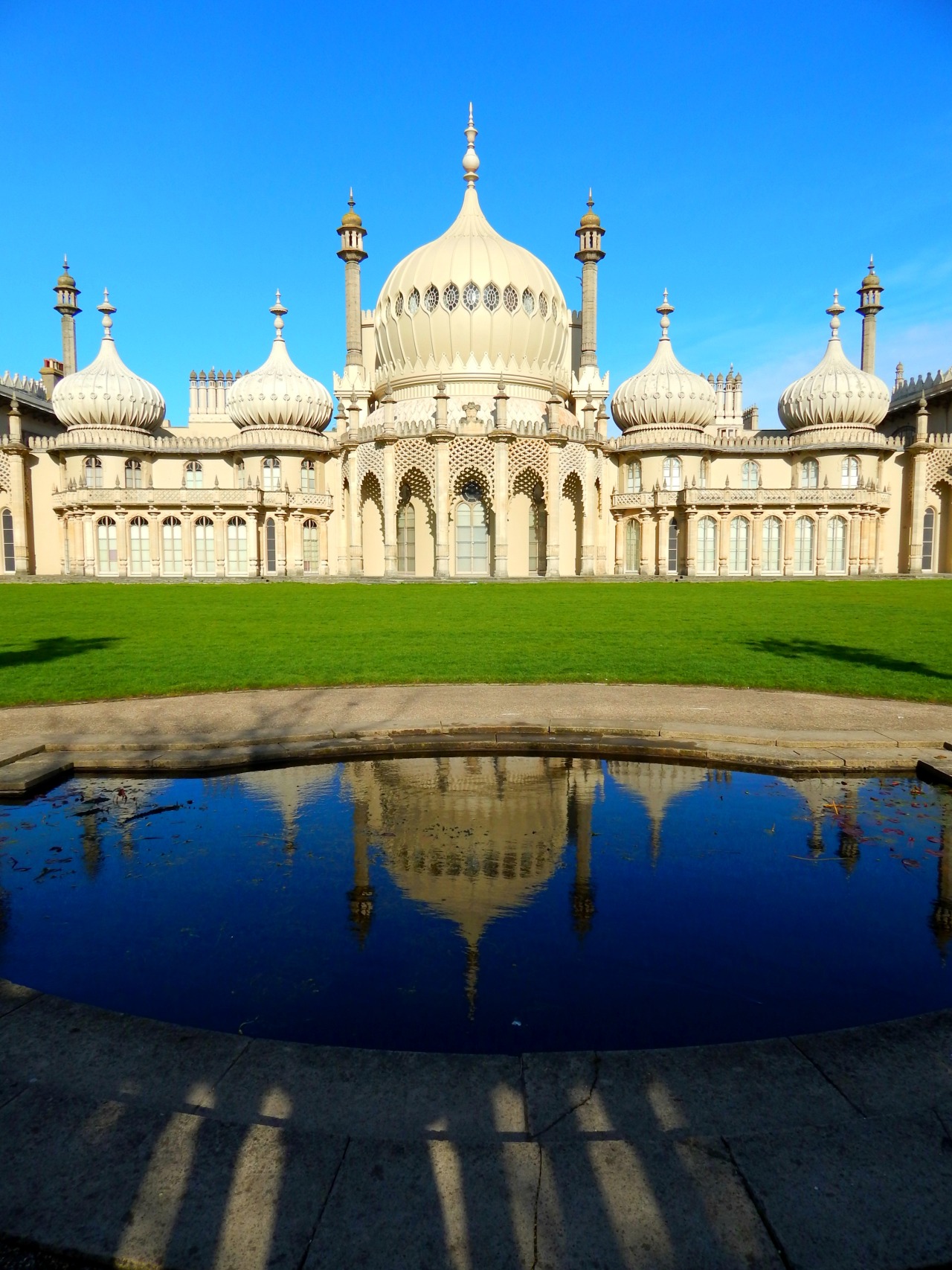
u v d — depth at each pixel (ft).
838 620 96.73
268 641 77.66
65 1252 11.39
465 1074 15.16
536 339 216.74
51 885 26.18
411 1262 11.09
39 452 226.79
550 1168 12.57
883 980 20.56
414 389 218.79
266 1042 16.31
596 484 212.43
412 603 121.19
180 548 208.95
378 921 23.61
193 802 34.09
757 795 34.91
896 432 263.90
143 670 60.70
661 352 230.48
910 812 32.86
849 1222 11.67
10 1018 17.20
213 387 267.59
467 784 36.42
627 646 74.23
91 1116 13.78
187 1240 11.46
